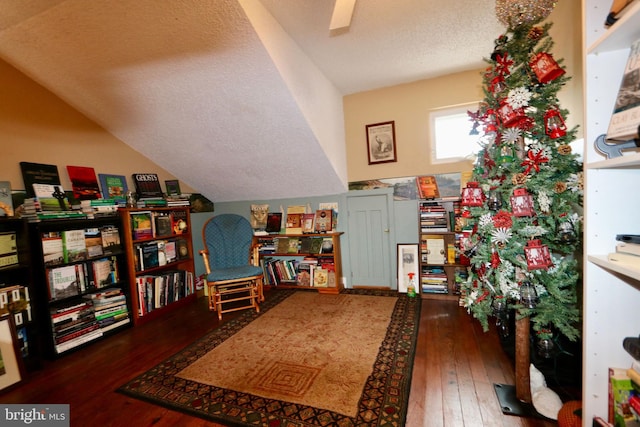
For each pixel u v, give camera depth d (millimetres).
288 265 3574
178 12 1673
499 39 1403
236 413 1516
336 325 2516
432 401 1535
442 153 3189
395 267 3385
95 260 2480
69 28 1812
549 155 1314
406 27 2088
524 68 1355
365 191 3461
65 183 2480
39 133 2322
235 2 1606
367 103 3367
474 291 1583
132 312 2674
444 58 2611
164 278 2986
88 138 2645
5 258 1963
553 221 1345
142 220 2830
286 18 1956
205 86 2223
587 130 863
